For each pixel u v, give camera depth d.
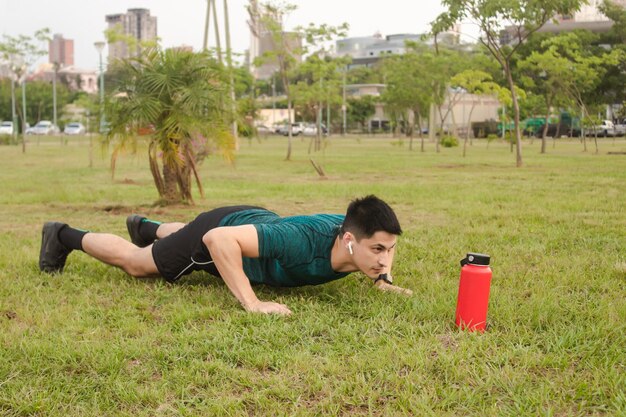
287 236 4.77
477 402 3.31
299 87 34.91
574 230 8.50
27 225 9.34
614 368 3.64
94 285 5.49
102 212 10.84
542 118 55.31
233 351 3.89
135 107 10.98
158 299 5.09
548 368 3.71
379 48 134.75
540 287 5.38
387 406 3.25
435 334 4.25
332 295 5.13
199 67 11.22
